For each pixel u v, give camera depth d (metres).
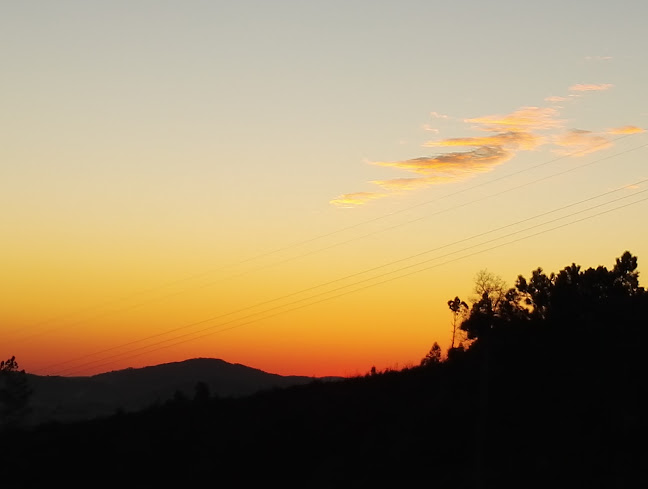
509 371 50.88
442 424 48.97
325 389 71.56
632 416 41.19
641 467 37.41
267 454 55.44
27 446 64.19
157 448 60.88
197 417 68.38
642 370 45.47
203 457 57.28
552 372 48.75
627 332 50.50
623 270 61.78
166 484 54.50
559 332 53.84
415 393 59.47
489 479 40.56
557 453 40.84
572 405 44.56
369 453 50.09
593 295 59.78
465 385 53.56
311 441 55.97
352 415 58.66
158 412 72.88
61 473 58.03
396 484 44.25
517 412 46.12
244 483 52.25
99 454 60.97
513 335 56.06
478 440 39.88
